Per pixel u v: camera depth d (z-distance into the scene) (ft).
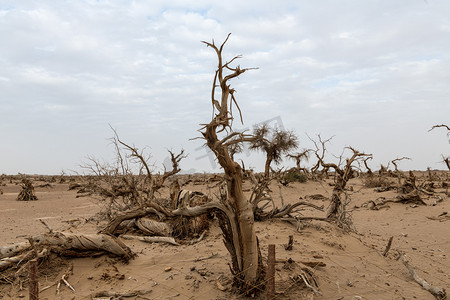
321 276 25.49
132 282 24.71
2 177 198.59
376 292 24.45
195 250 30.25
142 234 38.29
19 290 23.44
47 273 25.23
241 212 22.17
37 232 44.73
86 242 26.81
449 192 82.69
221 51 20.22
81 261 26.86
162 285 23.98
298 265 25.77
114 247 27.48
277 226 39.47
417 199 70.03
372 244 38.63
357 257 31.68
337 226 43.45
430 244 41.75
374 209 69.21
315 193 97.04
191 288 23.44
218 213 23.08
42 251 25.66
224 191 33.99
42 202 82.43
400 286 26.00
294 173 109.29
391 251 36.27
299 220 40.91
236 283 22.94
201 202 37.68
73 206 74.43
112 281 24.66
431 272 30.25
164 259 28.30
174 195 40.09
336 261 29.37
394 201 72.43
